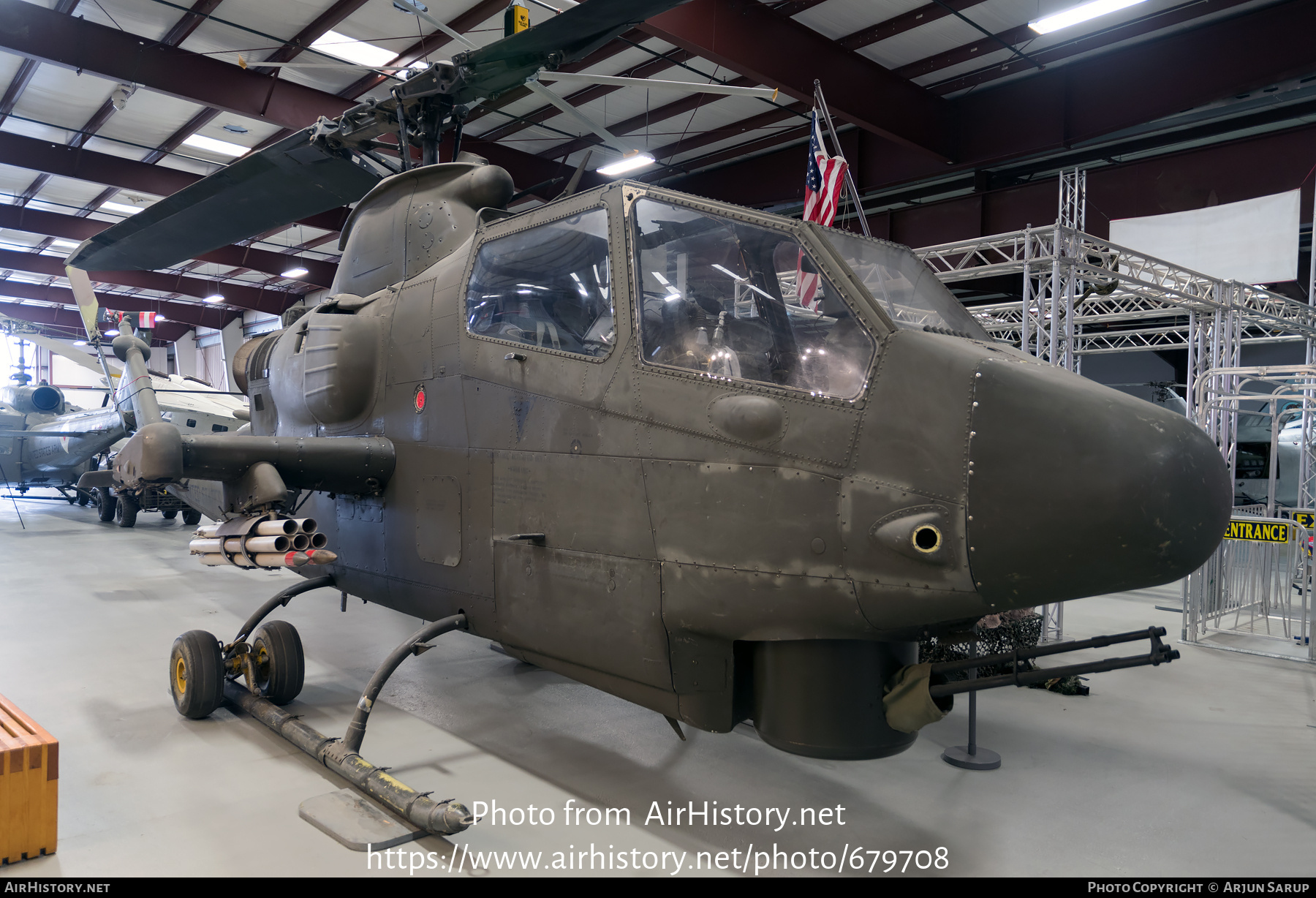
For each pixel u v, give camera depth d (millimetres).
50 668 5367
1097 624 7555
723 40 9570
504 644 3617
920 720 2787
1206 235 9758
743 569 2705
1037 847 3113
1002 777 3826
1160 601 8812
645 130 13539
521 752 3996
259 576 9133
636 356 3025
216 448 3807
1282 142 10453
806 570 2605
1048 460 2312
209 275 24188
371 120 4742
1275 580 8359
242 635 4617
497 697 4859
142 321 6773
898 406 2516
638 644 2977
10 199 17391
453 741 4125
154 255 6371
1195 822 3365
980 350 2590
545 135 13922
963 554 2383
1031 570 2330
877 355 2602
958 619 2498
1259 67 9484
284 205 5594
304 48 10828
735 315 2904
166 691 4906
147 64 10688
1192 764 4027
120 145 14500
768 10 9883
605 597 3078
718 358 2867
